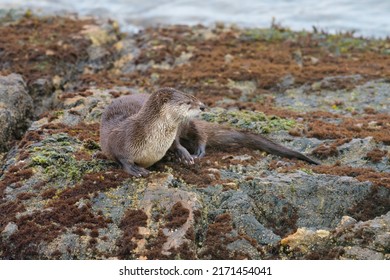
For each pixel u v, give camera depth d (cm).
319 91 1966
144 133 1330
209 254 1209
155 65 2178
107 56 2266
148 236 1209
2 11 2559
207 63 2164
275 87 2002
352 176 1384
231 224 1251
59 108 1759
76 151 1458
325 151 1485
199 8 2964
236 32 2484
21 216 1270
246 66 2131
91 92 1814
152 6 2975
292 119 1678
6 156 1602
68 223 1250
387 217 1233
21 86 1833
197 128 1509
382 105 1848
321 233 1223
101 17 2797
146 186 1312
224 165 1432
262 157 1488
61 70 2134
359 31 2691
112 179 1341
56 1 2969
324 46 2391
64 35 2342
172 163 1425
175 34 2438
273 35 2459
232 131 1530
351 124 1667
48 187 1348
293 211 1304
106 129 1417
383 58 2269
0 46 2205
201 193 1315
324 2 3006
